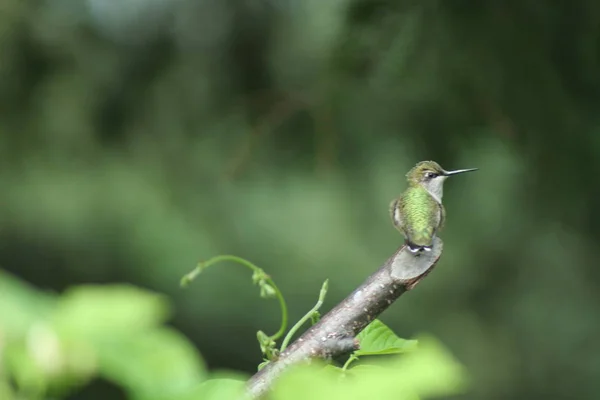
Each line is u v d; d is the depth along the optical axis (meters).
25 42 11.88
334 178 11.38
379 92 9.45
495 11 8.84
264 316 20.20
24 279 18.31
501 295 17.59
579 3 8.81
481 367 18.17
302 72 11.62
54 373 1.47
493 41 8.84
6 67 11.88
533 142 9.17
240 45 11.89
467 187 10.96
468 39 8.88
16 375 1.48
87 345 1.47
